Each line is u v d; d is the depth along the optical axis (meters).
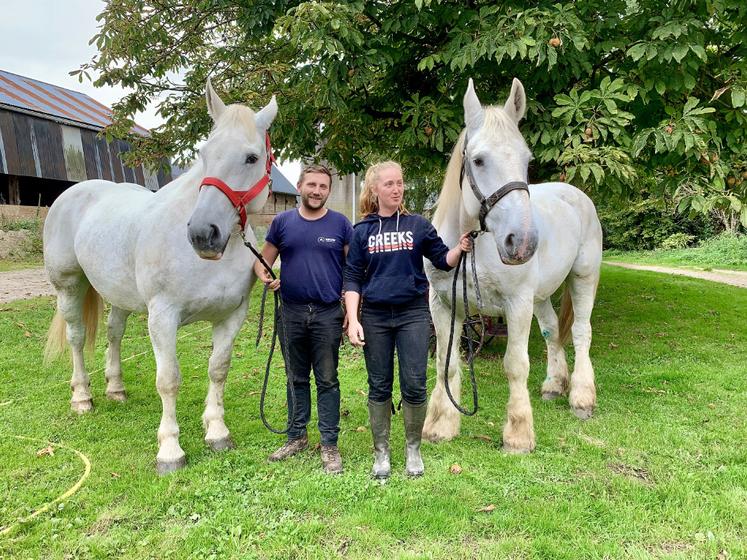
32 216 16.70
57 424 3.34
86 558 1.98
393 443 3.01
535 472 2.64
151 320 2.67
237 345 5.51
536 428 3.25
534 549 1.99
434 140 4.46
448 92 4.98
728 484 2.46
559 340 3.90
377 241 2.45
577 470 2.67
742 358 4.82
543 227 3.09
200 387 4.16
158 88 6.63
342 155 6.46
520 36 3.76
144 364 4.81
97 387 4.18
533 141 4.24
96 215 3.24
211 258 2.41
